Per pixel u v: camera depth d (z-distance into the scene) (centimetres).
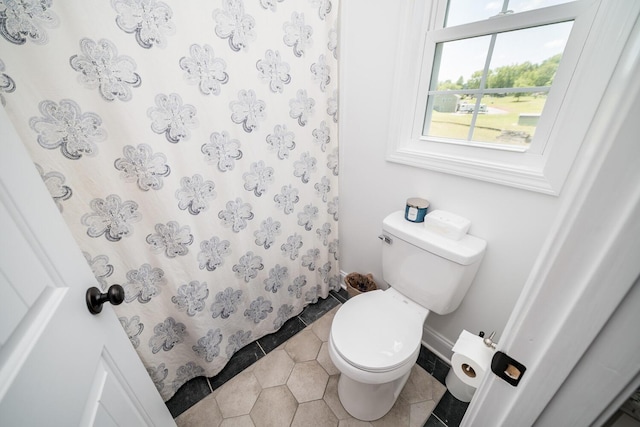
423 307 115
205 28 83
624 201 23
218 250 112
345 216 161
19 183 42
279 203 128
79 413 45
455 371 101
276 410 114
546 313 32
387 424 109
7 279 36
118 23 69
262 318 143
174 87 83
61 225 50
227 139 99
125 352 66
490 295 107
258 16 93
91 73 69
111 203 82
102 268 86
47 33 62
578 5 67
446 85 102
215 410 115
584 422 33
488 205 97
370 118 125
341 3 113
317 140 132
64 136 70
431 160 107
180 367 120
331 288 183
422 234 106
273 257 135
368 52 114
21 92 62
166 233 94
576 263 28
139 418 69
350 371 92
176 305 107
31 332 39
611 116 25
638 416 30
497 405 43
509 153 90
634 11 57
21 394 34
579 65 71
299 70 112
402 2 96
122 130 77
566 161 75
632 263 24
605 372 29
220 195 105
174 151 88
